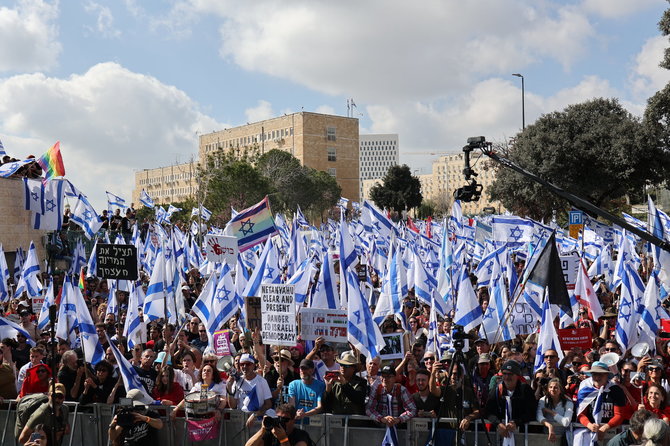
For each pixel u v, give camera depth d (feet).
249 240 55.98
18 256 89.97
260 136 425.28
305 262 52.21
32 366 37.58
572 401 31.09
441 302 52.95
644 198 152.97
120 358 34.86
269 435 28.91
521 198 152.46
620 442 27.09
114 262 41.78
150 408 34.22
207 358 34.71
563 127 140.26
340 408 32.73
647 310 45.52
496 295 47.73
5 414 37.09
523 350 42.55
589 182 139.44
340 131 410.72
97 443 35.32
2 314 58.95
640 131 128.77
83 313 41.55
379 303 54.34
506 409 30.50
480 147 35.47
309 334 38.50
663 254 61.21
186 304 62.90
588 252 83.41
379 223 79.87
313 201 311.06
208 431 33.04
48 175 80.33
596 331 50.70
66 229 107.45
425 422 31.60
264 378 35.91
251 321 38.68
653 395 29.71
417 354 41.52
